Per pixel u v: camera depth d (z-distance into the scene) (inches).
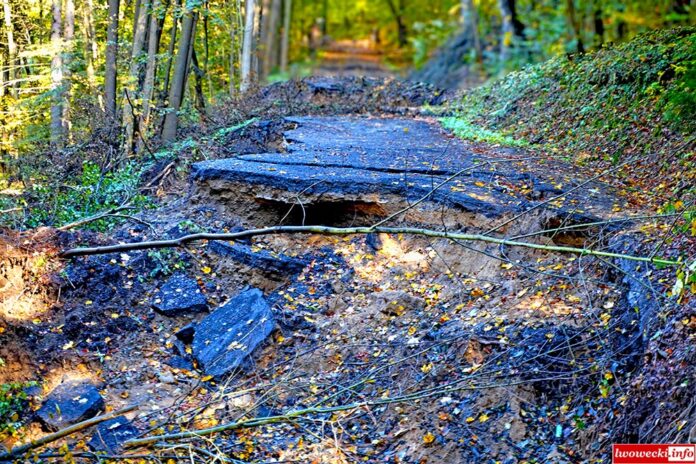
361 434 238.4
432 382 249.3
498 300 280.8
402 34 1448.1
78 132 534.3
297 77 771.4
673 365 203.2
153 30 502.6
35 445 224.8
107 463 223.6
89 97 556.7
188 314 299.1
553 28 732.0
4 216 368.8
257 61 827.4
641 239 267.0
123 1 660.1
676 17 577.9
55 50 536.1
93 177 423.8
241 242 334.3
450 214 326.0
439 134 513.7
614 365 225.3
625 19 646.5
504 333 255.6
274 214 352.2
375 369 263.1
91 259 309.0
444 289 299.9
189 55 520.4
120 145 492.1
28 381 257.0
